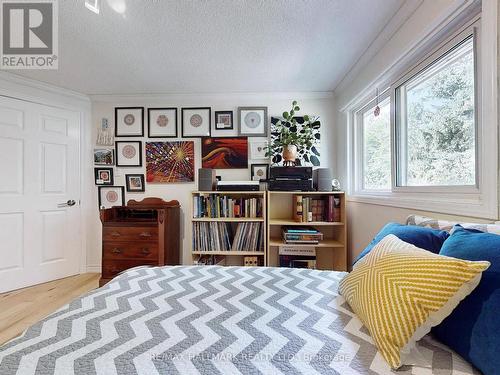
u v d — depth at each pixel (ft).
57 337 2.29
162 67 7.10
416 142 5.06
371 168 7.19
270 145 8.86
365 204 6.81
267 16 4.98
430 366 2.00
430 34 4.09
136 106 9.23
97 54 6.38
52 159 8.47
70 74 7.54
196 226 8.01
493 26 3.04
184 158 9.21
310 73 7.49
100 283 7.89
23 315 6.20
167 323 2.59
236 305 3.02
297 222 7.78
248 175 9.12
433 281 2.11
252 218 7.89
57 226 8.57
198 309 2.91
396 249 2.83
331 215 7.69
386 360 2.03
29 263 7.98
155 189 9.23
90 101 9.20
